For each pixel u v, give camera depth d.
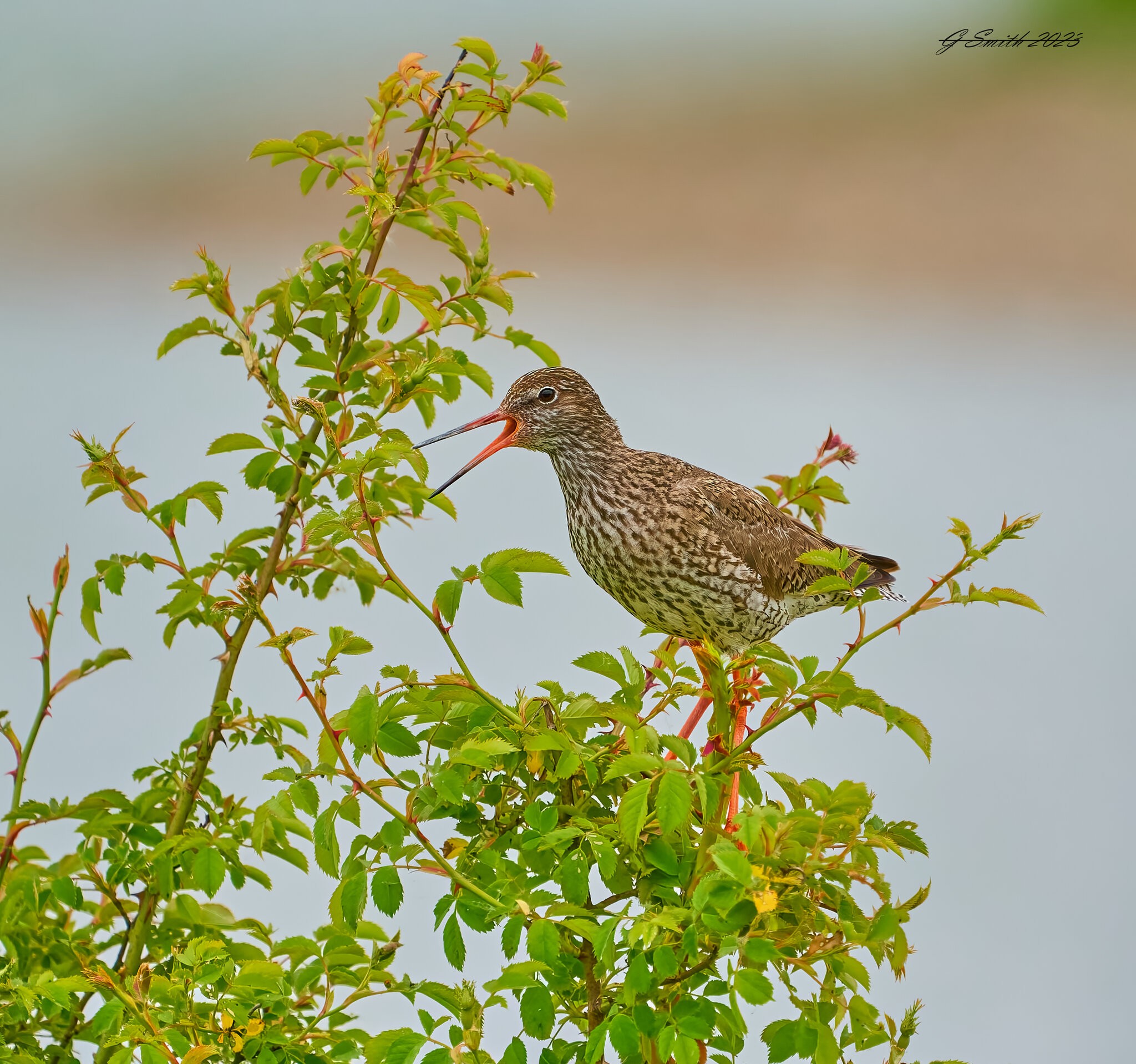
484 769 7.25
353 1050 6.93
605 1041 6.30
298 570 8.81
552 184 8.75
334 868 6.91
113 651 7.95
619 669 7.61
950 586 7.02
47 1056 8.05
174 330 8.59
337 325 8.68
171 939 8.25
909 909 6.58
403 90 8.64
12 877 7.89
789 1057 6.52
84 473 8.02
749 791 7.48
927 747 7.22
